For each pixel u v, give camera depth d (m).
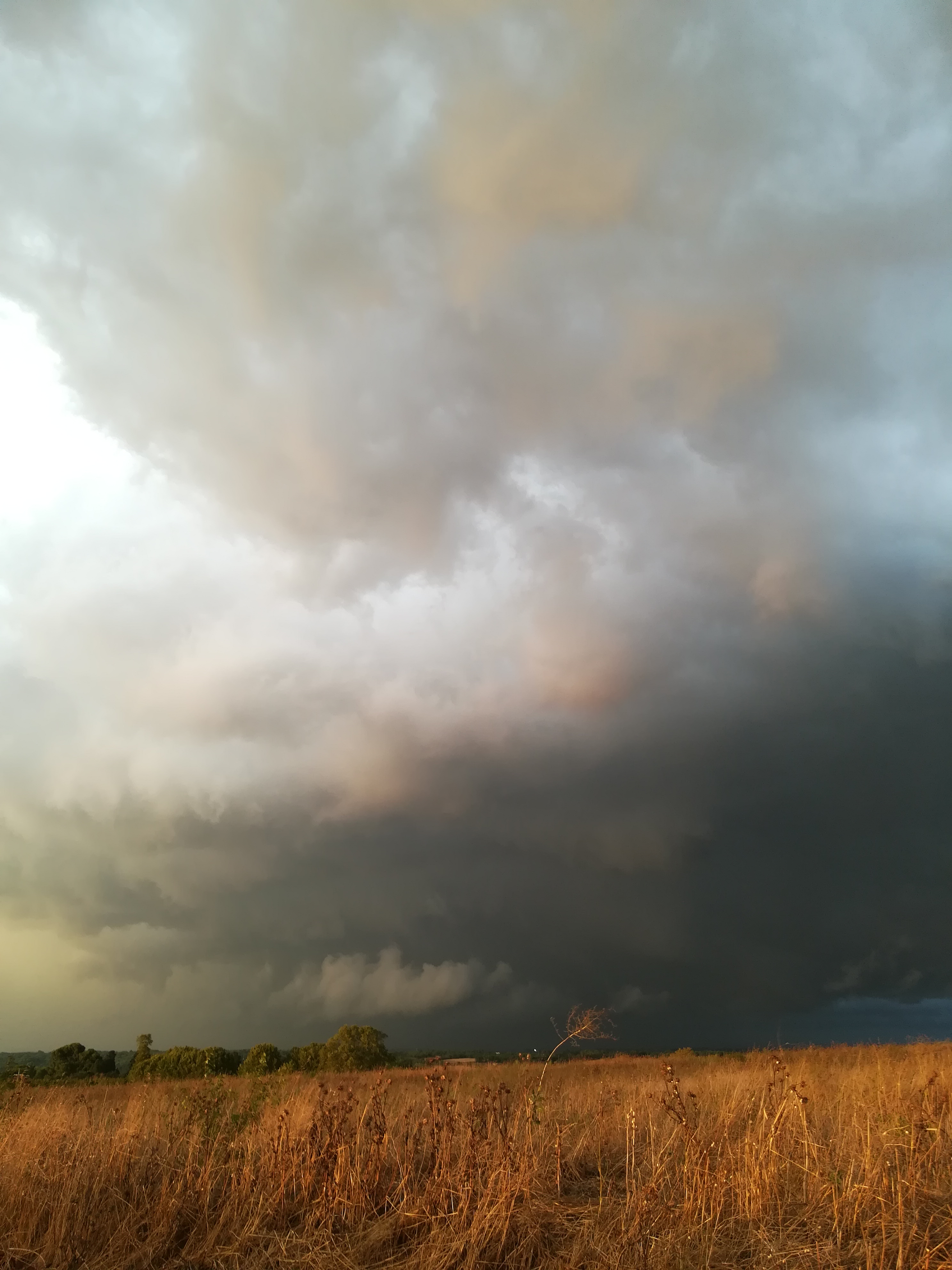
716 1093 12.23
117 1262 6.58
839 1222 6.76
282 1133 8.44
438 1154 8.03
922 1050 21.36
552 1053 9.54
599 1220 6.95
